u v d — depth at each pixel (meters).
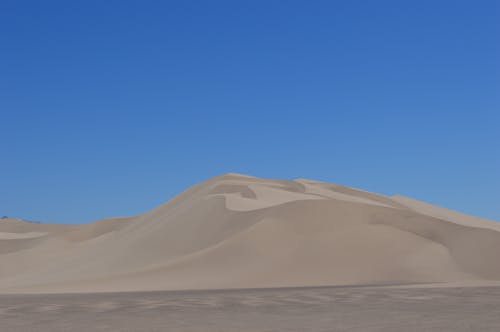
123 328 18.56
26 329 18.34
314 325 19.11
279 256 61.84
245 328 18.50
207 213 78.31
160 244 74.19
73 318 21.28
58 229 169.75
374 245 63.28
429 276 56.94
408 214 69.31
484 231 63.59
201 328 18.53
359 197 110.06
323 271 58.69
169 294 35.84
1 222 173.88
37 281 71.38
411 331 17.50
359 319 20.66
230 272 59.25
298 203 70.88
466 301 26.75
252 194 89.31
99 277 61.06
